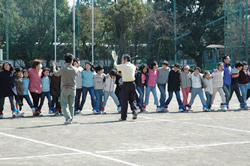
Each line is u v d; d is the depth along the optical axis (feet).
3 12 210.18
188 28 221.66
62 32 212.23
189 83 52.60
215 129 35.73
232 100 71.67
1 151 26.11
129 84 42.06
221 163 22.61
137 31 207.10
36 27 210.59
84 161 22.97
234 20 147.95
